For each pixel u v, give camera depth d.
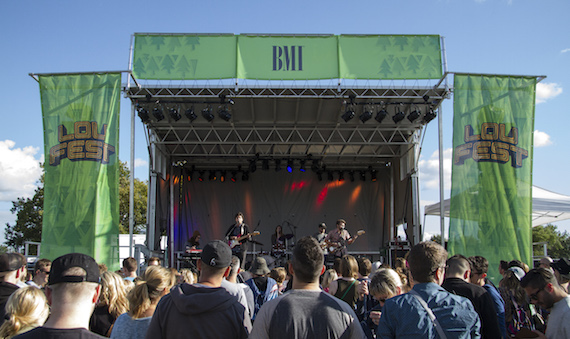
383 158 14.71
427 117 9.95
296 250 2.17
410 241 12.38
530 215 8.45
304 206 15.16
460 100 8.73
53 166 8.28
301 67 9.02
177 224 14.12
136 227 28.41
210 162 14.77
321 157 14.34
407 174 12.51
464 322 2.12
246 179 15.05
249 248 14.80
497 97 8.77
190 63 8.97
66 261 1.82
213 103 9.69
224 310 2.13
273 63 9.02
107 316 2.90
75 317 1.77
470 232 8.35
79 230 8.05
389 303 2.23
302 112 10.95
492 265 8.22
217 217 14.91
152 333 2.11
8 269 2.98
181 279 4.29
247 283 4.48
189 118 9.91
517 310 3.81
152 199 11.32
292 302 2.03
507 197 8.48
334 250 10.51
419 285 2.26
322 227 10.84
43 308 2.29
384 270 3.10
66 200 8.17
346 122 10.61
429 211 12.65
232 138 12.81
